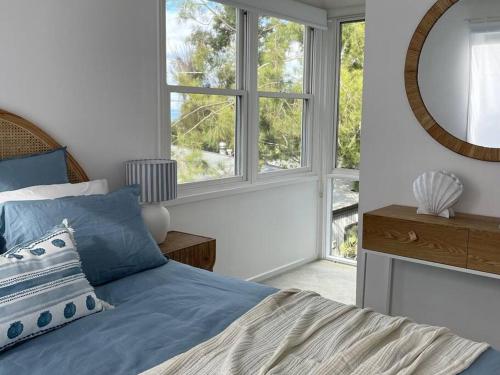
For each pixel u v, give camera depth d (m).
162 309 1.88
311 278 4.32
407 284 3.03
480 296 2.78
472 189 2.78
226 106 3.87
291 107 4.53
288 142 4.54
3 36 2.49
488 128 2.69
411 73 2.88
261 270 4.27
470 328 2.83
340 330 1.65
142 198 2.91
